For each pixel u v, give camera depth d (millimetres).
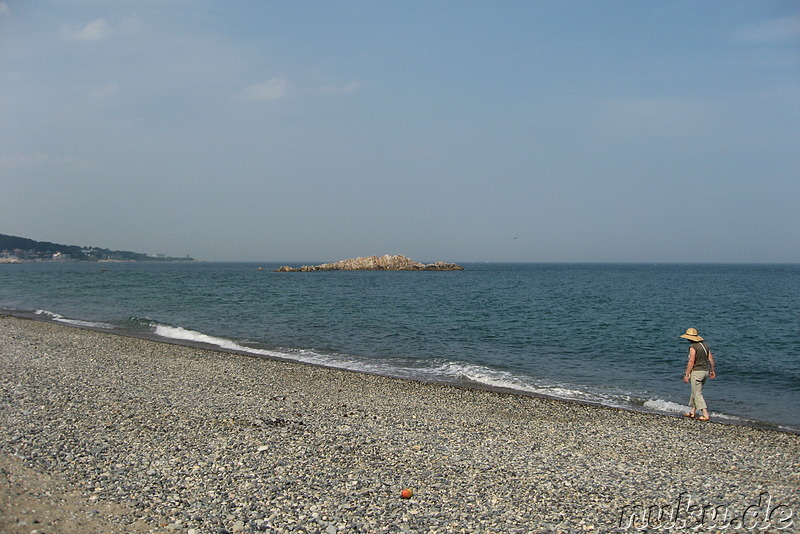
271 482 8516
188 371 17938
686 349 24859
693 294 62500
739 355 23734
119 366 18406
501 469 9602
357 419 12641
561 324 33156
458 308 42375
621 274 142000
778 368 20891
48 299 48750
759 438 12125
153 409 12688
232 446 10188
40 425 10961
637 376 19422
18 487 7730
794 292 66938
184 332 27766
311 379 17172
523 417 13391
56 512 7023
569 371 20078
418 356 22516
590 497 8477
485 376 18969
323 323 32688
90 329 29328
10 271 129125
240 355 21469
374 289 68312
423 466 9594
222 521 7082
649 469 9891
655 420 13445
